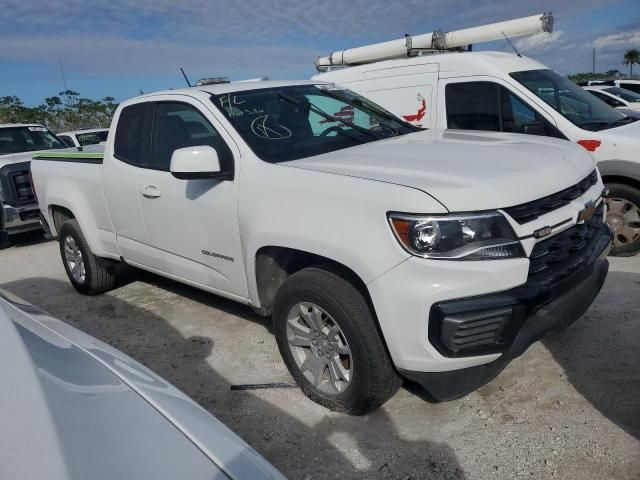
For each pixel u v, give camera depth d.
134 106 4.52
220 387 3.66
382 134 4.12
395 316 2.67
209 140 3.79
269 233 3.20
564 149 3.42
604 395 3.13
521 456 2.73
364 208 2.78
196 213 3.79
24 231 8.48
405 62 6.45
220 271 3.80
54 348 1.93
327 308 3.00
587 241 3.18
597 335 3.78
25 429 1.44
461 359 2.63
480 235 2.59
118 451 1.45
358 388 2.98
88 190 4.97
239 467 1.52
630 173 5.08
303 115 4.01
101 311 5.25
